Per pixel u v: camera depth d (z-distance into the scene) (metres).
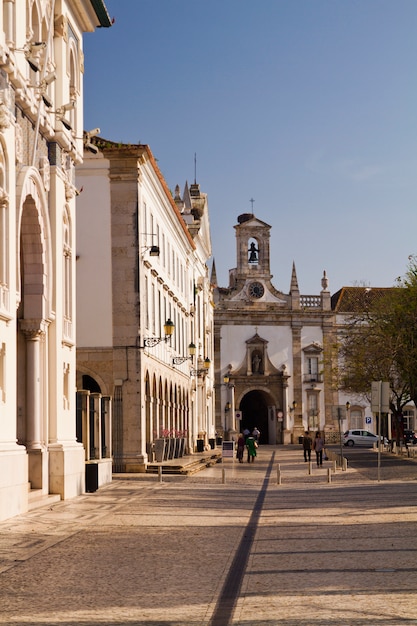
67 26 27.62
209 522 20.45
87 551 15.63
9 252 21.02
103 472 33.28
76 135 28.59
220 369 97.12
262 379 97.38
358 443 89.94
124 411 40.34
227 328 97.69
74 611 10.52
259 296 98.56
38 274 25.03
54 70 26.27
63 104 26.80
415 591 11.34
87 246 40.88
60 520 20.56
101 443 34.97
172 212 53.97
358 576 12.59
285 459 61.03
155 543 16.73
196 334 71.94
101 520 20.67
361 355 58.56
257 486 33.47
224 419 96.62
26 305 24.94
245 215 100.31
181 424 59.78
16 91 21.69
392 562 13.79
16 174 22.12
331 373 74.88
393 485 32.19
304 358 98.81
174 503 25.45
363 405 98.81
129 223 40.78
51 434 25.88
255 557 14.82
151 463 42.78
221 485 33.97
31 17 24.23
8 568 13.80
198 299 75.06
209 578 12.80
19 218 21.94
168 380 52.44
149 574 13.19
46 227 25.02
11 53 20.66
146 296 43.38
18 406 24.92
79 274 40.75
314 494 28.91
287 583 12.22
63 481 25.72
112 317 40.59
